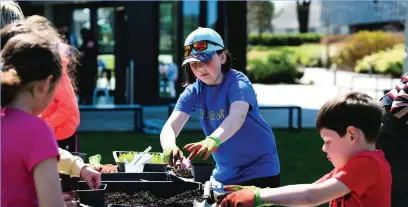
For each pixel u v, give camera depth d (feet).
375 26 76.95
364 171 8.11
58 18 49.67
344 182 8.08
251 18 113.39
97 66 50.34
